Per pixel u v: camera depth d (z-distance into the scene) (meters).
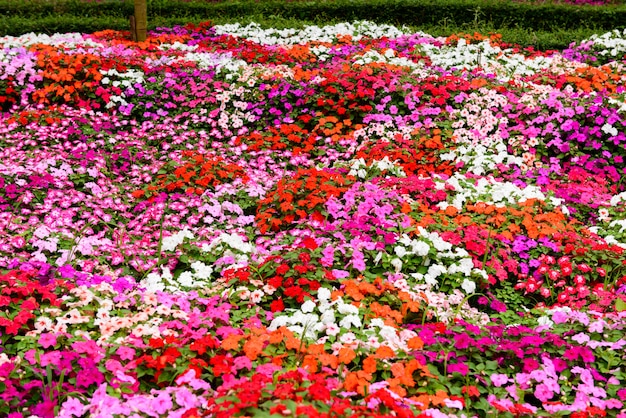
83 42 11.67
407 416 3.68
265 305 5.36
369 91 9.07
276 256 5.70
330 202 6.66
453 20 15.24
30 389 4.06
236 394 3.74
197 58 10.59
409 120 8.95
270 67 10.13
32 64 9.52
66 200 6.96
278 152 8.53
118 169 8.00
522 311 5.80
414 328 5.02
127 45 11.62
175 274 6.05
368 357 4.30
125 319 4.73
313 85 9.41
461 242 6.22
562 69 11.02
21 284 4.99
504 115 9.06
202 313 4.96
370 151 8.15
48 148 8.09
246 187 7.40
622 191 8.16
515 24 15.15
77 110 9.05
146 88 9.54
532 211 6.77
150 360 4.28
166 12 15.87
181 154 8.16
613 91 10.38
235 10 15.73
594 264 6.18
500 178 7.80
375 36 13.33
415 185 7.08
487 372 4.54
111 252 6.22
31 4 15.72
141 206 7.20
